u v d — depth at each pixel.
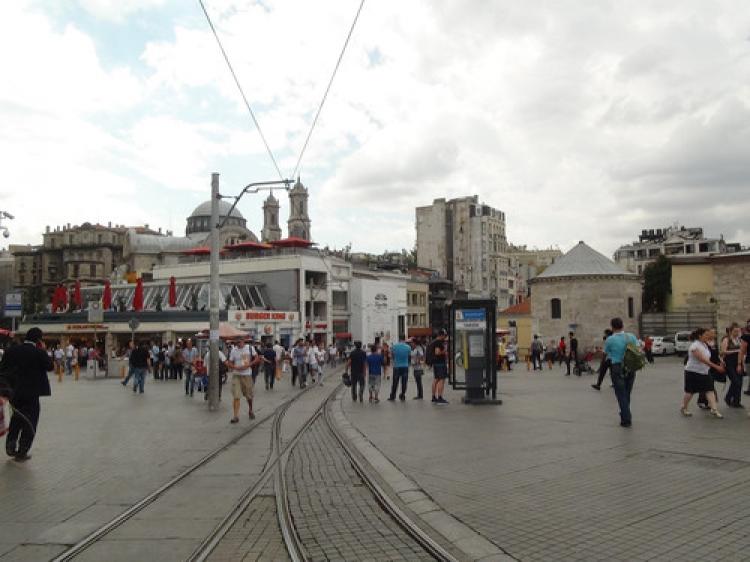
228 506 7.76
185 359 24.16
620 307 53.66
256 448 11.91
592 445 10.73
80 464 10.31
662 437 11.31
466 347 18.31
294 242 74.62
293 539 6.38
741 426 12.45
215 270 19.17
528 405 17.42
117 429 14.46
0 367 10.63
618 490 7.68
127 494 8.34
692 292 56.34
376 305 78.38
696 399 17.94
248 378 16.09
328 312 71.44
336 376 37.00
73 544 6.32
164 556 5.99
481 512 6.96
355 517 7.17
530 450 10.43
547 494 7.61
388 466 9.52
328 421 15.50
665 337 51.16
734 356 15.54
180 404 20.42
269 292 69.25
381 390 24.98
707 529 6.11
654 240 132.88
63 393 25.12
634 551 5.59
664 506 6.94
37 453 11.35
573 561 5.41
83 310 71.00
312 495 8.22
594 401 18.03
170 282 66.31
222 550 6.18
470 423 14.01
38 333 10.94
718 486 7.71
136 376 25.17
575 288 54.03
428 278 99.25
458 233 114.12
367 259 102.00
